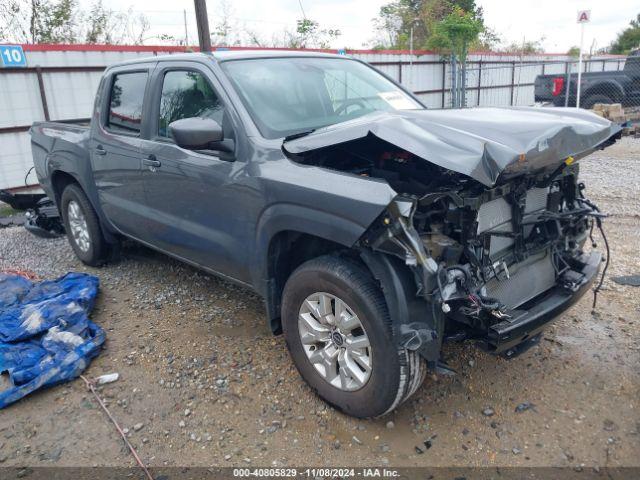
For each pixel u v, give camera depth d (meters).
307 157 3.07
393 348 2.65
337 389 2.99
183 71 3.90
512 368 3.43
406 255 2.47
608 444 2.76
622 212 6.62
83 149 4.98
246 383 3.40
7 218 7.96
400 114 2.98
